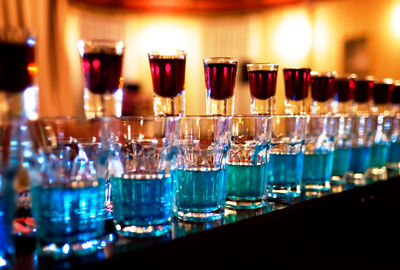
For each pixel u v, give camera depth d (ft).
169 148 1.46
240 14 11.02
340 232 2.21
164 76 1.76
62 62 6.30
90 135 1.33
